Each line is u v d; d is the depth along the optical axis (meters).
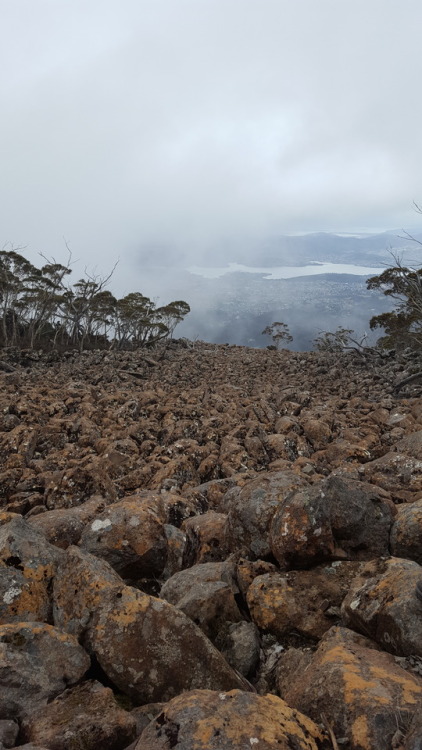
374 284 38.78
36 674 3.13
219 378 34.72
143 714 3.06
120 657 3.39
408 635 3.21
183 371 38.75
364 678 2.82
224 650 4.00
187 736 2.34
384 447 12.30
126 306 71.44
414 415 17.58
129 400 19.52
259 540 5.42
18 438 12.80
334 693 2.74
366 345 46.47
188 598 4.34
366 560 4.91
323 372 37.94
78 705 3.02
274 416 18.27
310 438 14.62
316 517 4.82
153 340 73.50
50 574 4.12
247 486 5.96
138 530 5.27
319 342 59.81
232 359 49.59
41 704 3.06
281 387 29.69
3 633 3.29
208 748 2.27
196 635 3.51
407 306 34.47
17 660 3.13
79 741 2.69
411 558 4.81
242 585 4.85
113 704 3.04
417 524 4.82
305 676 3.10
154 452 12.99
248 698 2.60
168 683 3.34
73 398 19.72
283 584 4.52
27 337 66.06
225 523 6.02
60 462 12.12
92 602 3.68
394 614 3.36
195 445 12.87
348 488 5.05
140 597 3.66
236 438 13.99
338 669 2.92
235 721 2.42
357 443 13.27
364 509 4.95
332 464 11.23
